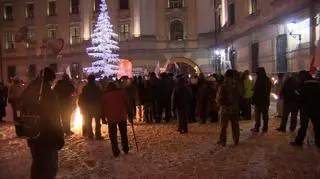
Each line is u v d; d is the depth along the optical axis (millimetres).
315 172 8523
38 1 52031
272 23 24078
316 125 10883
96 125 13781
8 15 53719
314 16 18641
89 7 49781
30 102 6586
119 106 10859
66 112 14828
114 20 48031
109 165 9828
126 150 11109
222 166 9336
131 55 47219
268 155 10281
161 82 17969
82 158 10789
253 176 8359
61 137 6727
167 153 11031
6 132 16500
